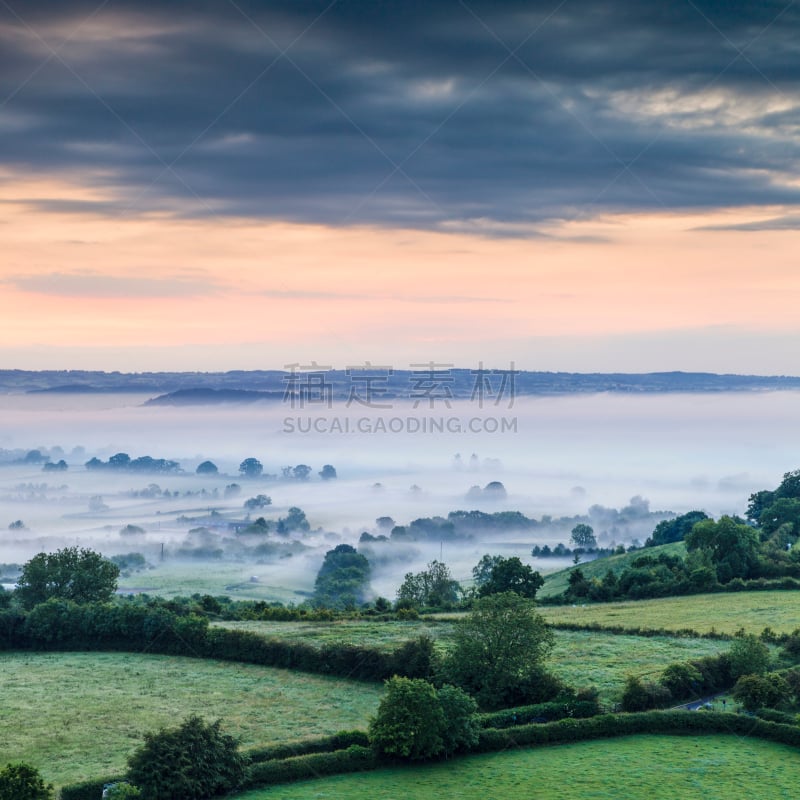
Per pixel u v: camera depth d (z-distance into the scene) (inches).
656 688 2598.4
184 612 4037.9
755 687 2522.1
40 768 2305.6
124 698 2918.3
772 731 2386.8
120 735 2561.5
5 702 2883.9
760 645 2817.4
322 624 3895.2
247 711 2760.8
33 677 3189.0
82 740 2519.7
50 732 2588.6
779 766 2214.6
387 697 2308.1
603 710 2524.6
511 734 2359.7
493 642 2659.9
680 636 3531.0
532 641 2655.0
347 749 2253.9
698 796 2044.8
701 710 2498.8
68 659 3447.3
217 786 2050.9
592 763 2241.6
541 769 2204.7
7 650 3597.4
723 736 2412.6
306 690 2982.3
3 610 3814.0
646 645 3385.8
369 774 2190.0
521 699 2600.9
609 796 2043.6
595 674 2967.5
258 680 3112.7
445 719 2290.8
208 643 3435.0
